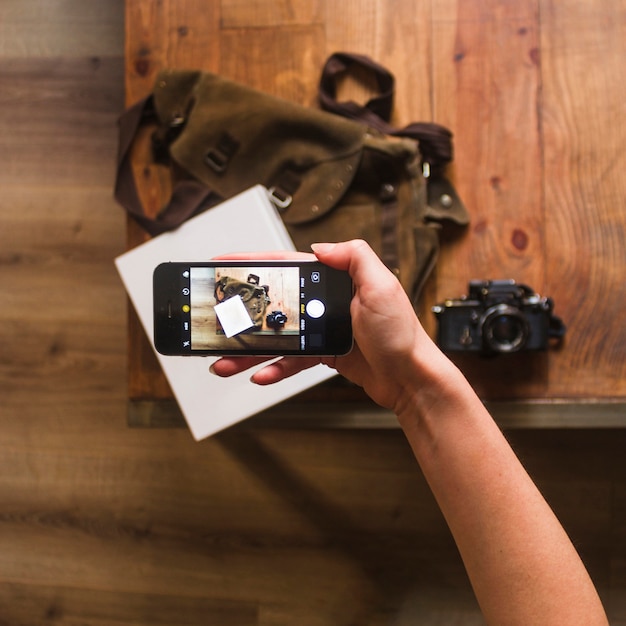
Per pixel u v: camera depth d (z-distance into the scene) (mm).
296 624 1188
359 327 599
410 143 907
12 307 1230
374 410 951
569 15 959
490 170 968
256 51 983
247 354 643
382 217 933
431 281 974
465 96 970
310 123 929
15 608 1241
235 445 1198
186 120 951
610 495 1139
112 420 1217
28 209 1226
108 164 1211
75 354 1224
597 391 945
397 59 977
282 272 640
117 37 1207
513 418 948
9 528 1230
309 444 1186
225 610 1199
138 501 1213
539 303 896
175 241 918
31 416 1229
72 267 1221
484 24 967
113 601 1219
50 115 1219
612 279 955
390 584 1177
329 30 981
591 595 496
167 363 919
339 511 1181
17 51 1223
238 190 948
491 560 519
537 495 532
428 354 582
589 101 958
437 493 565
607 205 957
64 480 1226
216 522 1200
